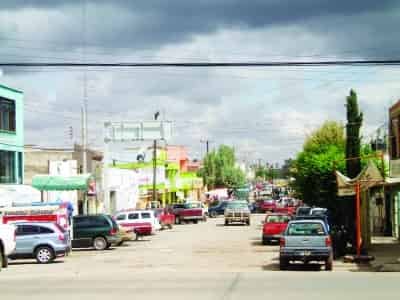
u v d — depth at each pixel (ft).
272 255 112.47
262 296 55.62
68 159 212.02
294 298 53.98
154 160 251.60
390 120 138.82
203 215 253.24
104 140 204.33
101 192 226.38
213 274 77.46
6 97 161.58
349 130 110.83
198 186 409.49
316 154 161.38
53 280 73.10
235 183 486.38
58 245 104.63
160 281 69.56
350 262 95.35
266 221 139.95
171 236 172.55
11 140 163.63
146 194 309.42
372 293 56.70
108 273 83.05
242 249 126.72
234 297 55.26
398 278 69.46
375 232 169.07
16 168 166.30
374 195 170.09
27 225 104.99
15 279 75.77
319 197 147.33
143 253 122.62
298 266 91.35
